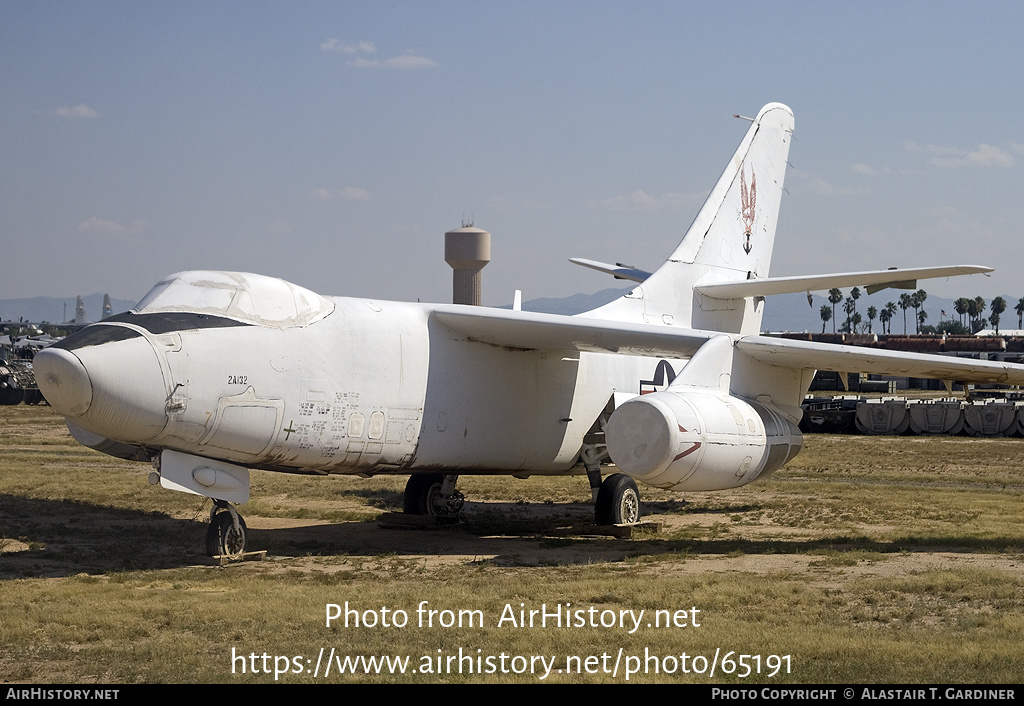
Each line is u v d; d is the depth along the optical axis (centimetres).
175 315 1192
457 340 1476
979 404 4194
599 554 1355
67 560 1269
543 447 1619
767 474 1420
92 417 1120
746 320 1998
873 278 1639
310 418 1273
